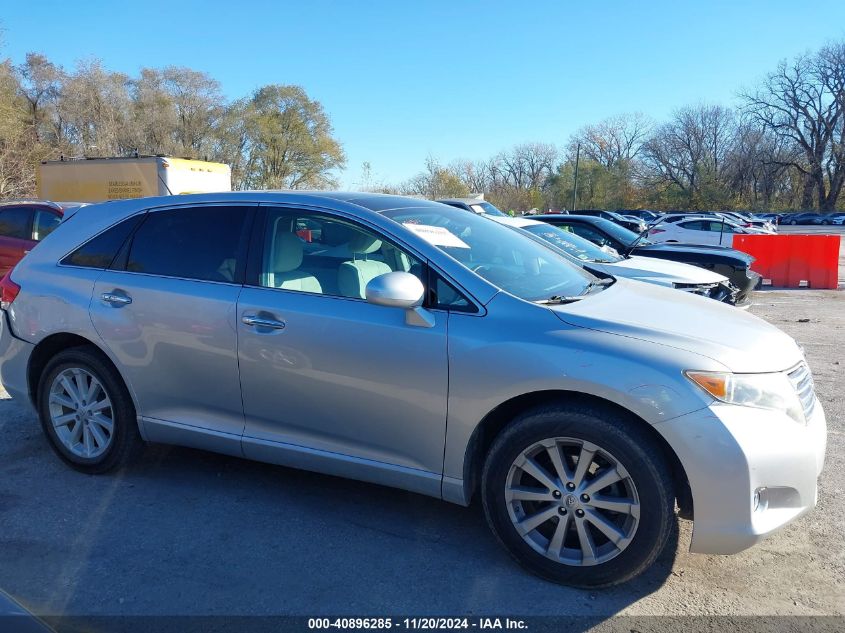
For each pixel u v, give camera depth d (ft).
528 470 9.81
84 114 152.46
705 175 226.99
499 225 14.08
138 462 13.91
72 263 13.62
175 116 166.40
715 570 10.27
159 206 13.20
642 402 9.01
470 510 12.10
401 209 12.45
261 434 11.82
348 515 11.89
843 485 13.28
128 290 12.67
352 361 10.68
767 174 228.02
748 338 10.00
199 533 11.20
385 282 10.03
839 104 211.00
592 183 235.61
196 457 14.40
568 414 9.44
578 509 9.58
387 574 10.07
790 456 9.08
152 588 9.62
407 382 10.35
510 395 9.71
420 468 10.61
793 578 10.06
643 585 9.86
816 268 46.70
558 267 13.00
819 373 22.08
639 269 23.59
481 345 9.91
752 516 8.93
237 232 12.26
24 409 17.53
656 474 9.07
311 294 11.32
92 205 14.29
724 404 8.95
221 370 11.84
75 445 13.50
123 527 11.37
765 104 223.10
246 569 10.14
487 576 10.03
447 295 10.52
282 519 11.72
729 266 31.19
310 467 11.53
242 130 169.58
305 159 177.78
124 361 12.67
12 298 13.97
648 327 9.81
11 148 107.14
